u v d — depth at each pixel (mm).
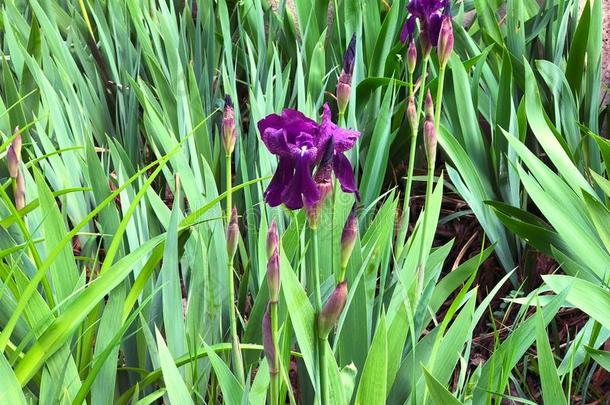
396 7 2207
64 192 1712
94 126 2191
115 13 2404
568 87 2172
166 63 2459
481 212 2020
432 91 2199
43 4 2480
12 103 2066
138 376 1680
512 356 1552
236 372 1566
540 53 2508
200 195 1802
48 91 1956
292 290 1397
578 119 2209
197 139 2049
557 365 1894
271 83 2064
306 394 1696
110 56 2232
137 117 2154
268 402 1643
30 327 1542
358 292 1617
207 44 2316
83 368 1584
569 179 1961
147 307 1699
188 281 1793
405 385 1592
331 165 1327
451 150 2023
